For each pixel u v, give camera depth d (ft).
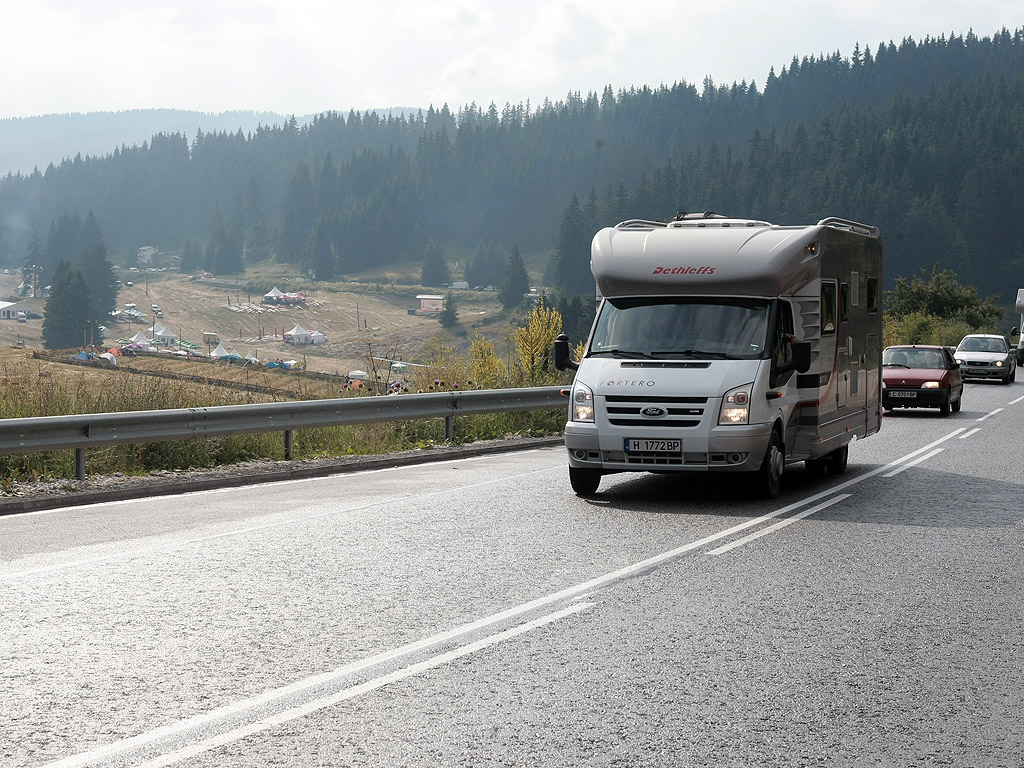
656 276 41.81
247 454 52.13
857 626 22.89
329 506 39.09
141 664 19.66
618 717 17.04
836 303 45.39
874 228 52.21
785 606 24.57
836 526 35.53
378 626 22.40
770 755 15.53
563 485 45.27
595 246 43.42
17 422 40.32
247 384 64.95
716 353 40.19
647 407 39.17
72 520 35.73
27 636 21.47
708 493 42.96
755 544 32.14
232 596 24.93
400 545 31.42
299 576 27.12
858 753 15.66
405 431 63.16
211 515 36.83
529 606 24.21
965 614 24.03
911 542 32.81
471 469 51.75
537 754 15.46
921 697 18.22
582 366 41.27
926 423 80.18
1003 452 59.93
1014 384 133.80
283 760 15.15
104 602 24.25
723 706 17.65
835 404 45.68
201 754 15.35
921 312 214.07
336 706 17.46
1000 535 34.14
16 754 15.33
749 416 38.75
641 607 24.29
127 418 44.62
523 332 84.33
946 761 15.39
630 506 39.42
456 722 16.75
